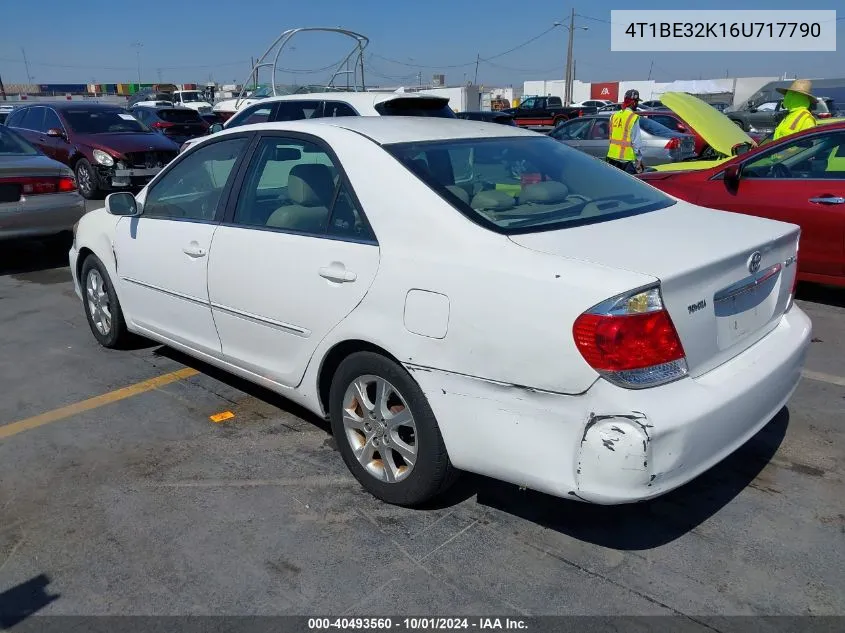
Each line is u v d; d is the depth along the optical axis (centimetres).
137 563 287
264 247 346
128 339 512
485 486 334
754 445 365
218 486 340
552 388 250
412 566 281
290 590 269
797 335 319
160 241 417
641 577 272
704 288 263
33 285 715
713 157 1221
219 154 395
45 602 266
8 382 466
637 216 316
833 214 554
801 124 792
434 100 764
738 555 283
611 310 239
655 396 245
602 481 244
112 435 393
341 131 336
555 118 3288
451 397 276
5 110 1560
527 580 272
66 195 783
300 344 336
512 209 299
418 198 295
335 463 360
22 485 344
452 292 271
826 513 308
